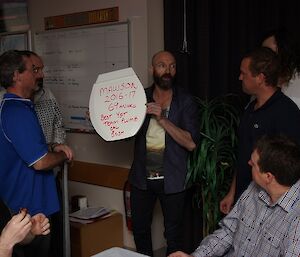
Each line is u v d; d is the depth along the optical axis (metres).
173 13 2.82
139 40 2.87
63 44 3.30
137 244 2.62
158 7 2.90
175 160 2.42
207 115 2.51
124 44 2.90
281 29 2.03
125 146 3.10
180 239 2.57
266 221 1.45
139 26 2.86
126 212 3.15
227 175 2.53
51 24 3.37
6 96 2.01
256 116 1.93
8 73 2.01
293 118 1.81
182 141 2.35
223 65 2.71
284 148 1.38
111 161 3.21
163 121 2.29
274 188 1.41
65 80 3.34
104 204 3.33
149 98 2.49
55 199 2.22
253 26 2.60
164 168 2.42
